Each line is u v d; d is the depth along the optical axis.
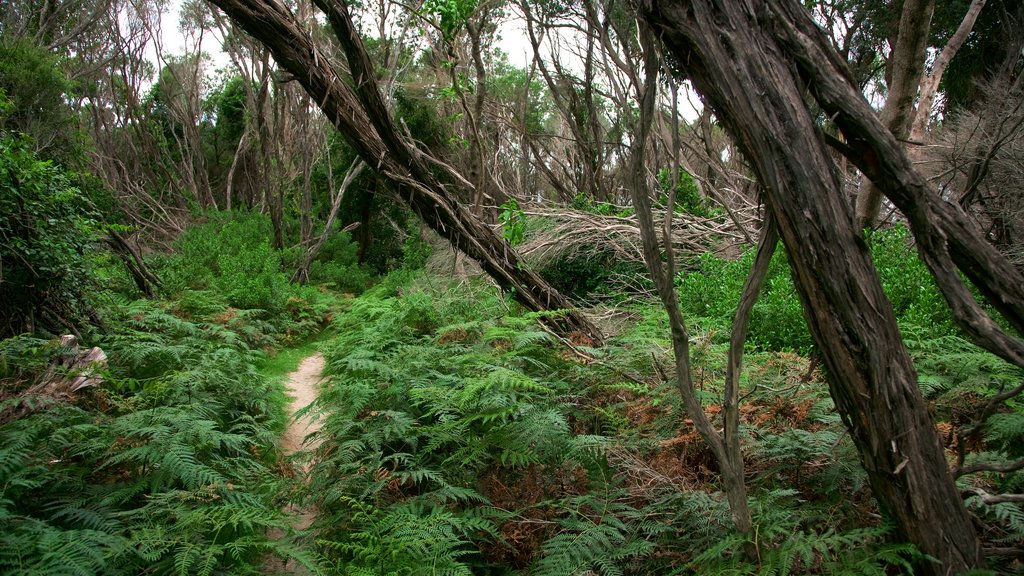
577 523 2.85
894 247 6.61
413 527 2.85
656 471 3.25
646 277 9.91
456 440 3.78
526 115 21.94
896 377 1.83
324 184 21.89
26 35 15.37
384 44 17.52
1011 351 1.72
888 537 2.06
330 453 4.04
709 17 1.91
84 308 5.81
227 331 7.23
